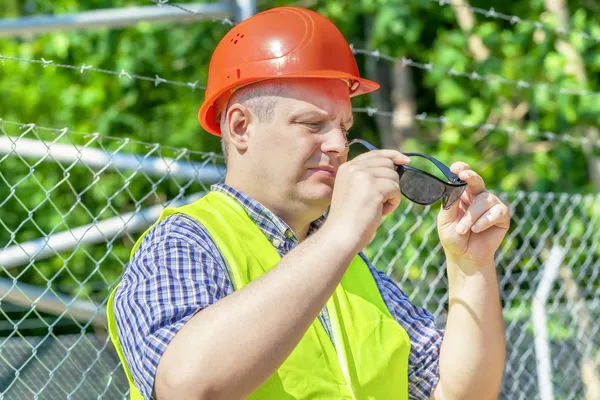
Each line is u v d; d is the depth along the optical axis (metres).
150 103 13.98
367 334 3.34
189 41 13.05
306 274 2.58
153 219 5.74
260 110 3.24
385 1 11.49
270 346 2.51
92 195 12.58
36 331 8.30
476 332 3.32
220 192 3.32
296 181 3.21
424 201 3.06
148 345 2.61
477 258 3.34
